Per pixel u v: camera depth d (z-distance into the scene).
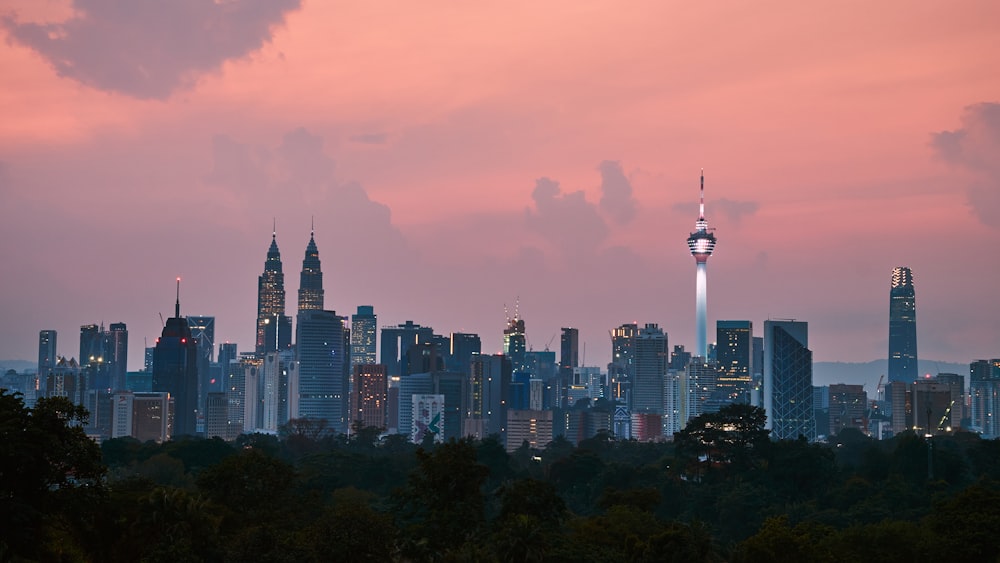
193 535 154.38
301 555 154.50
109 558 154.00
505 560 163.88
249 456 191.62
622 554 195.25
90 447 141.00
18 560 128.75
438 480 180.12
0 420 136.00
